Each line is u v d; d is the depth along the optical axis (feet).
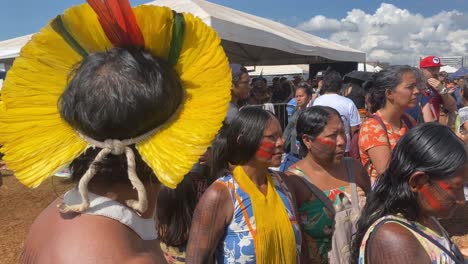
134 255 3.09
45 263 3.01
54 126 3.29
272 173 7.66
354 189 8.17
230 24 21.99
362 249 5.21
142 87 3.07
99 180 3.22
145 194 3.06
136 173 3.20
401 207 5.12
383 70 10.46
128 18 3.29
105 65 3.13
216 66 3.46
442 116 19.48
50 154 3.19
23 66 3.42
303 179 8.08
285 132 17.04
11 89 3.36
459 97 23.25
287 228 7.00
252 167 7.10
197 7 21.35
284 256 6.91
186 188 8.31
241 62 38.70
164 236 8.40
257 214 6.79
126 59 3.18
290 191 7.77
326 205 7.91
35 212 20.03
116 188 3.22
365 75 19.33
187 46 3.54
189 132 3.25
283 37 27.37
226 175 7.36
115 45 3.43
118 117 3.02
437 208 4.97
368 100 12.78
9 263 14.52
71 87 3.16
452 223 17.93
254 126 6.97
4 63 27.53
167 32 3.49
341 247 7.59
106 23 3.32
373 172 10.24
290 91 35.88
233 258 6.72
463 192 5.01
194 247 6.77
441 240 5.03
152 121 3.17
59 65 3.50
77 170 3.26
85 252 2.94
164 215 8.33
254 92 24.29
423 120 15.14
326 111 8.14
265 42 25.23
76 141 3.18
